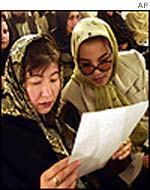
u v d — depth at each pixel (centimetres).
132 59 75
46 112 73
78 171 70
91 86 74
